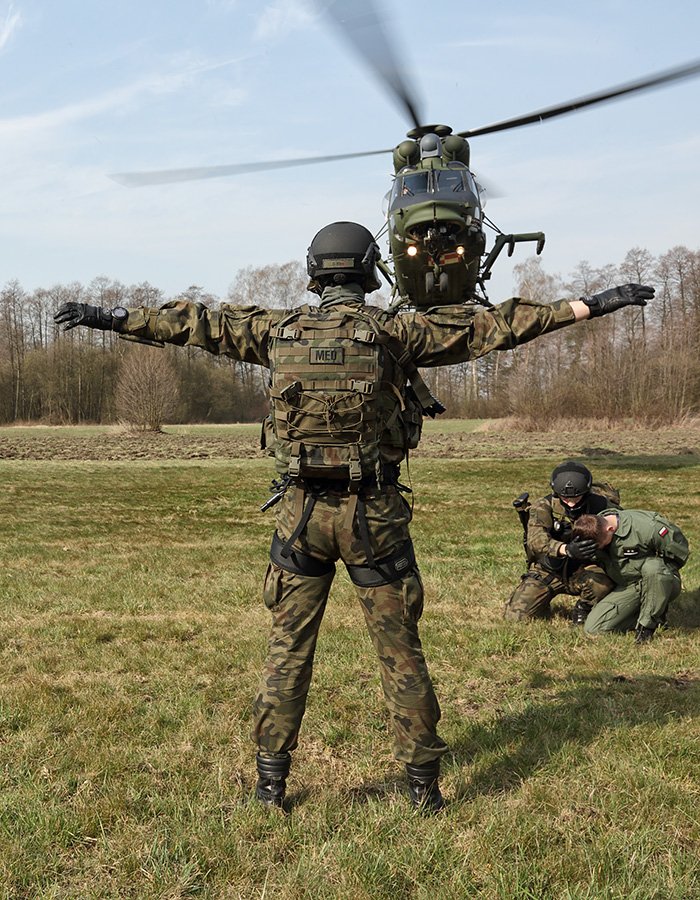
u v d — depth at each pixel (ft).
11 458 82.02
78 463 75.00
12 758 11.32
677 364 156.46
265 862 8.62
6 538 32.17
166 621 19.10
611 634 18.06
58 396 266.36
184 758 11.30
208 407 265.13
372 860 8.52
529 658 16.24
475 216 41.24
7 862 8.55
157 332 9.69
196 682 14.74
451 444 100.83
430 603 21.07
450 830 9.19
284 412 9.27
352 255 9.70
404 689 9.47
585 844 8.84
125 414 140.56
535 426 140.46
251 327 9.80
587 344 161.27
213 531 34.73
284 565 9.62
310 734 12.27
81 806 9.78
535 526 19.44
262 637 17.61
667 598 17.62
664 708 13.12
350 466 9.10
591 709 13.10
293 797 10.16
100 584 23.34
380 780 10.78
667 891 7.98
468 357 9.43
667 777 10.43
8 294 288.51
